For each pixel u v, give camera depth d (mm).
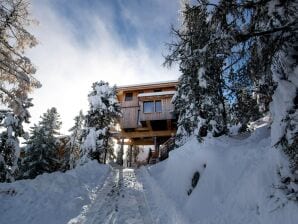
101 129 26547
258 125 13461
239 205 6699
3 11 11906
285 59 5875
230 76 6836
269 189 5977
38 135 27203
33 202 10391
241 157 8562
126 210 10117
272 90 6551
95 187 14406
